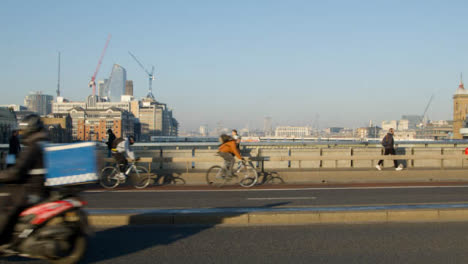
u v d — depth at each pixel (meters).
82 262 5.71
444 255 6.03
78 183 5.47
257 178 15.54
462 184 15.32
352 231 7.50
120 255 6.04
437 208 8.57
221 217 8.16
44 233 5.24
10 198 5.20
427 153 21.02
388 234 7.27
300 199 11.57
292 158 16.34
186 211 8.44
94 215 8.04
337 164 20.25
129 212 8.42
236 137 19.73
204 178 16.00
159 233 7.37
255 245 6.58
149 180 14.59
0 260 5.76
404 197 11.92
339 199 11.56
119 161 14.27
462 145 22.19
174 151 19.44
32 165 5.20
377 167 17.44
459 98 153.88
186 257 5.94
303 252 6.18
